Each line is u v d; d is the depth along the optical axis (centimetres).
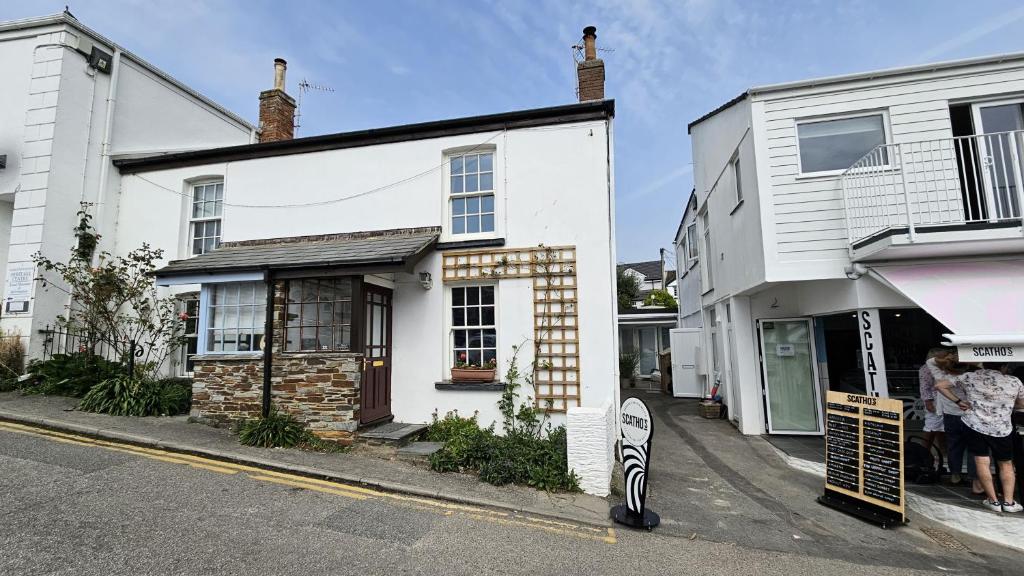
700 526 507
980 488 599
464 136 852
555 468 586
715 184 1150
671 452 843
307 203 912
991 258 695
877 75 782
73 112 977
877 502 540
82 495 472
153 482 519
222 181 1006
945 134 757
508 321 784
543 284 779
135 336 969
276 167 937
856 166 786
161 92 1157
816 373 963
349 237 877
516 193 815
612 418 680
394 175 877
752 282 873
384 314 812
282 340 747
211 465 589
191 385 912
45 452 582
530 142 821
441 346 802
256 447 656
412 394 799
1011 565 438
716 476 703
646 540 462
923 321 991
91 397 783
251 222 934
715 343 1330
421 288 820
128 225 1023
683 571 403
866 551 461
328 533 430
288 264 726
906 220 727
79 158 982
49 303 928
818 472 720
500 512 505
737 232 976
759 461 786
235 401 749
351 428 691
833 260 769
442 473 604
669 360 1725
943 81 766
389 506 503
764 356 991
